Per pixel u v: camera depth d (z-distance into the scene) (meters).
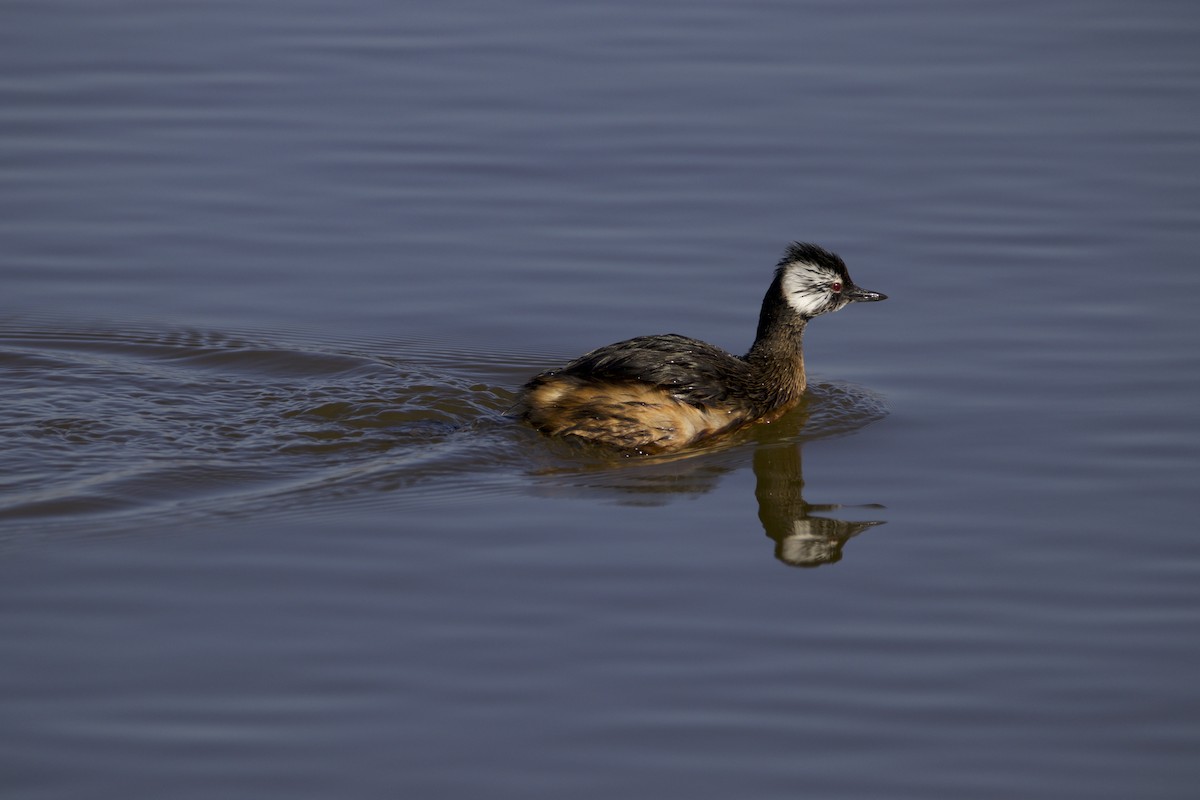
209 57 24.00
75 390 15.64
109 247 19.08
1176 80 23.52
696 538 13.19
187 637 11.37
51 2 25.88
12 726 10.31
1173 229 19.53
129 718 10.44
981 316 17.89
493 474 14.21
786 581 12.49
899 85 23.41
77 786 9.77
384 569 12.41
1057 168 21.09
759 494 14.09
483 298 18.17
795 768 10.15
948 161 21.30
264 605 11.82
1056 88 23.34
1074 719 10.72
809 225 19.80
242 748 10.18
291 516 13.16
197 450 14.35
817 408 16.08
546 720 10.58
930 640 11.66
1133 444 14.94
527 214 20.00
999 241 19.42
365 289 18.34
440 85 23.23
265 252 19.09
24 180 20.41
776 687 11.02
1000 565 12.80
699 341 15.83
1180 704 10.88
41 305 17.78
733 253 19.19
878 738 10.48
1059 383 16.33
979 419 15.65
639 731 10.48
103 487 13.42
